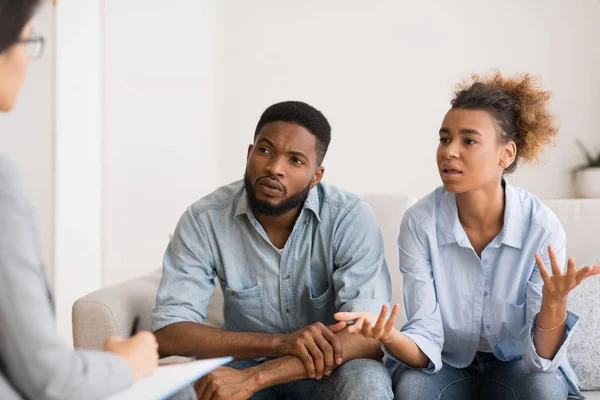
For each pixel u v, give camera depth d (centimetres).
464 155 160
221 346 159
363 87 367
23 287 85
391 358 170
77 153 337
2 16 92
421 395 157
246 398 153
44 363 85
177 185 358
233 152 370
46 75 329
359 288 166
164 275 173
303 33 368
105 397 92
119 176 354
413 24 364
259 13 368
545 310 150
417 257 171
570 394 166
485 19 360
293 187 163
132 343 99
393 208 199
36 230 92
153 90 356
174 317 166
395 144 366
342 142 369
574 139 355
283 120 163
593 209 190
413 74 364
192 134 358
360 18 366
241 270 175
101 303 167
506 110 162
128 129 354
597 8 354
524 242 166
